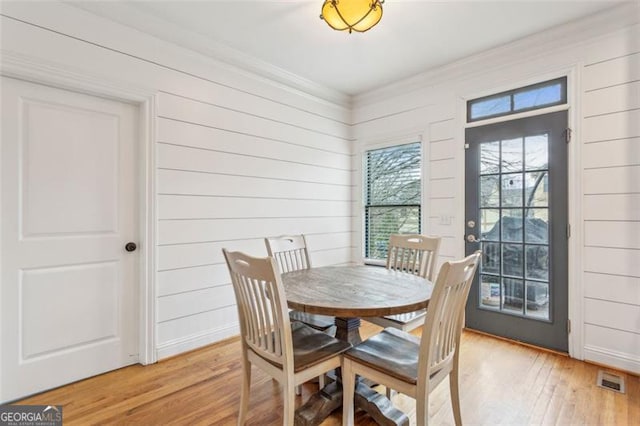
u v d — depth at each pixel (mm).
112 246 2299
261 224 3139
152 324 2400
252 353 1634
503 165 2812
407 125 3504
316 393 1830
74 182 2139
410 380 1356
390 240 2693
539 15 2270
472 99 3016
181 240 2566
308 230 3596
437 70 3137
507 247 2791
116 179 2318
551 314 2555
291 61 2992
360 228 4043
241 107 2979
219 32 2506
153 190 2408
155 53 2418
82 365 2162
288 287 1836
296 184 3473
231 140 2900
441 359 1428
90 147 2205
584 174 2393
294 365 1462
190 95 2621
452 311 1454
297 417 1693
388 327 2004
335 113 3908
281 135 3320
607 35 2287
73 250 2135
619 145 2254
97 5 2092
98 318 2232
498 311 2834
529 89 2678
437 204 3238
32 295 1982
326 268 2461
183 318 2580
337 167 3945
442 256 3189
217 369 2309
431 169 3287
